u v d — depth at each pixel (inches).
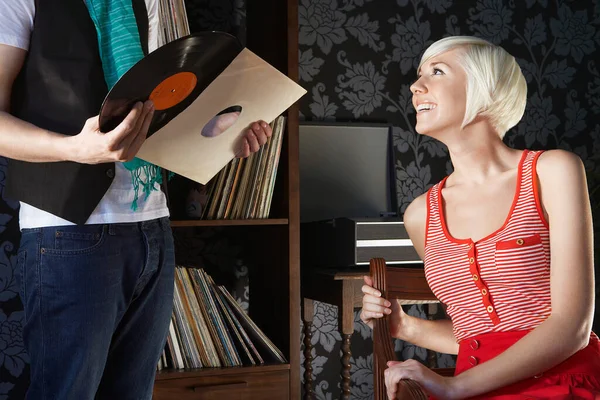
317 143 114.7
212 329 90.0
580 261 51.3
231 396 87.0
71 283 49.2
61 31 48.7
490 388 48.8
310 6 117.3
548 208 53.7
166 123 48.4
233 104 52.5
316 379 115.6
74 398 49.3
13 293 99.7
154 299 55.2
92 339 49.8
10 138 45.2
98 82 49.4
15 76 48.1
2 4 46.7
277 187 97.0
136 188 51.5
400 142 121.0
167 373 84.7
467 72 56.4
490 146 57.6
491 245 54.3
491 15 126.4
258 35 105.0
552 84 128.9
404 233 97.7
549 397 48.6
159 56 40.8
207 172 56.6
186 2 108.7
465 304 55.5
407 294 59.8
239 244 109.7
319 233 105.0
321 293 100.9
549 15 129.4
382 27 121.0
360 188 116.3
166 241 55.8
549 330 49.6
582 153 130.0
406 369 49.1
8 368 99.5
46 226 49.4
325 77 117.4
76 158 44.4
